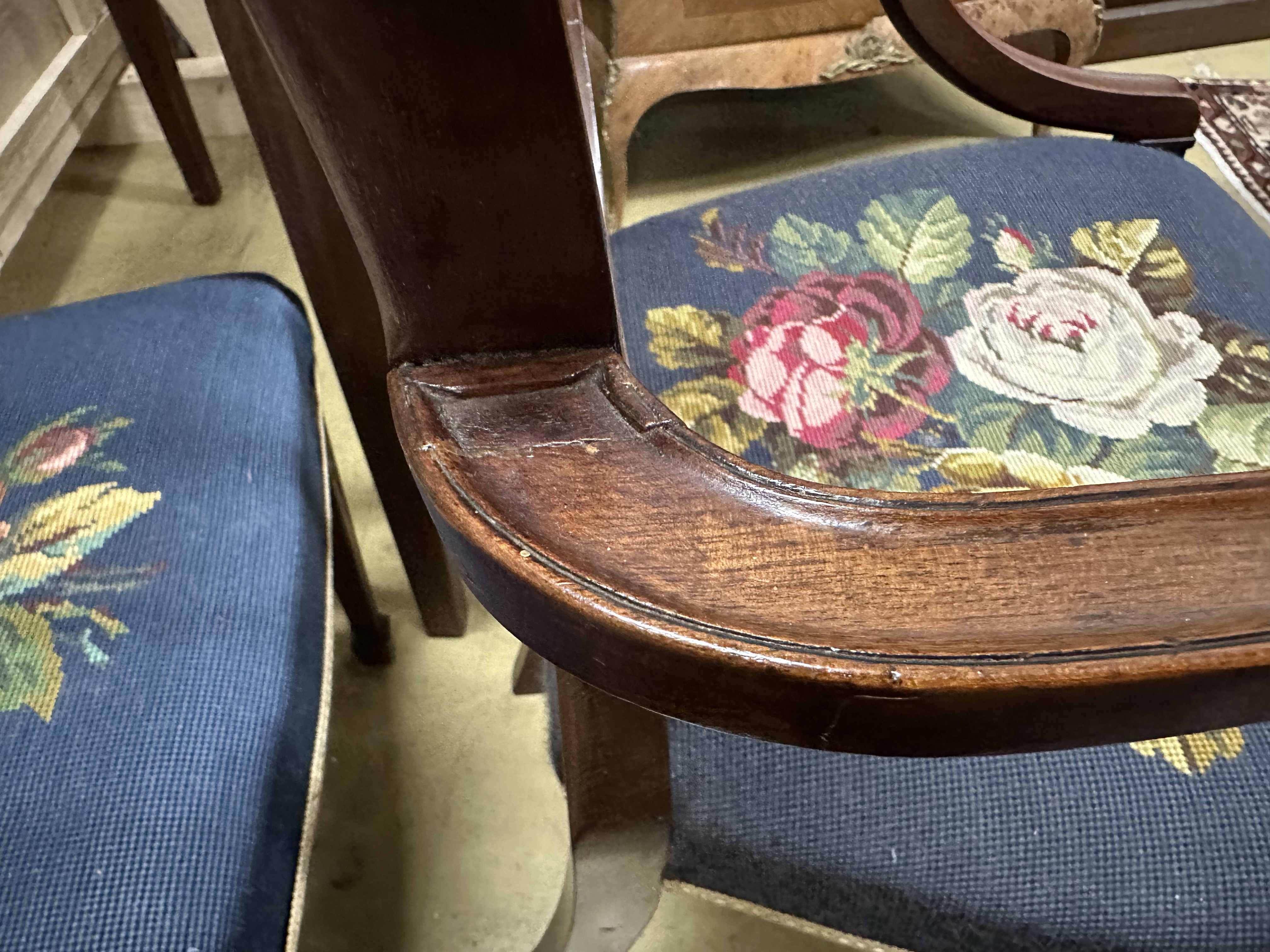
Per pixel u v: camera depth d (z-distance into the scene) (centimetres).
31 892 37
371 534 104
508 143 23
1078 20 126
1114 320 55
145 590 46
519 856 83
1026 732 24
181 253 136
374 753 89
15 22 112
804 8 115
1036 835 38
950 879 38
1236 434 50
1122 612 23
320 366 117
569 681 37
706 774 40
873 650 23
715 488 26
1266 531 24
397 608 99
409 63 21
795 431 51
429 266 26
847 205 63
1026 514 25
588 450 27
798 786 39
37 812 39
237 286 63
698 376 54
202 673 43
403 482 72
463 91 22
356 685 94
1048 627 23
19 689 42
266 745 43
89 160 150
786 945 79
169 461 52
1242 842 37
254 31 40
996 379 53
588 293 27
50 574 47
